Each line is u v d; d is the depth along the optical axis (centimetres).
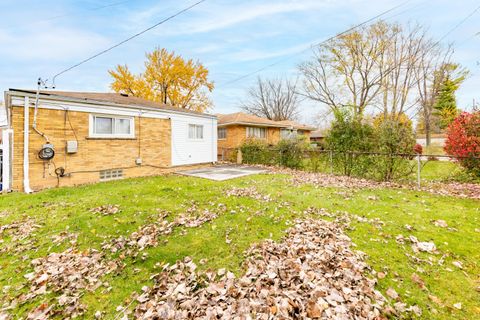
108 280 262
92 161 785
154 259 299
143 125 934
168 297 230
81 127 757
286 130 2202
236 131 1775
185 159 1118
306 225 388
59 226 398
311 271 258
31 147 659
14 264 296
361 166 855
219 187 670
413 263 279
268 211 454
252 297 224
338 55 1959
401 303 214
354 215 434
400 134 777
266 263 279
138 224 402
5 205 516
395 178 782
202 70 2250
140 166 927
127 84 2028
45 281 260
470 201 529
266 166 1233
